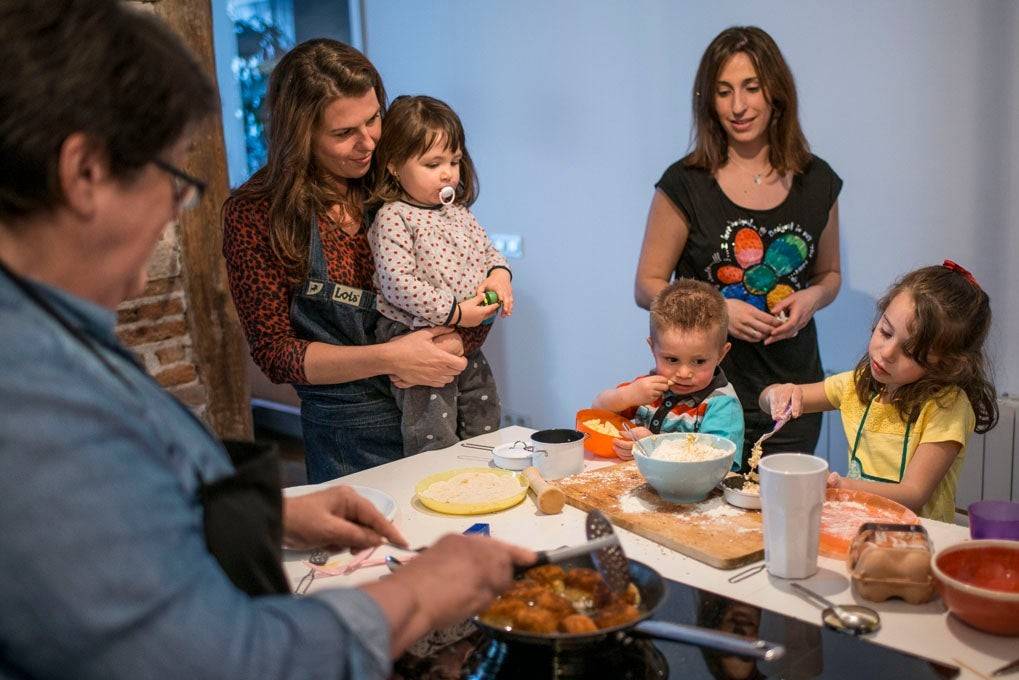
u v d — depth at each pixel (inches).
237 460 38.6
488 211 182.4
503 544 38.0
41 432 24.7
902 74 118.7
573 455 66.9
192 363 123.2
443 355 75.1
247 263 75.5
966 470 116.6
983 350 79.0
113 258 29.2
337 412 80.0
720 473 59.5
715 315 73.3
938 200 118.2
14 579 24.2
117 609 24.8
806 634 42.9
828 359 134.3
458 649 42.5
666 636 41.2
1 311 26.8
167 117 28.4
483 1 171.2
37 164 26.3
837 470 128.9
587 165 160.7
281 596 30.8
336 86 73.1
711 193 96.2
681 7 140.9
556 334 174.1
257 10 201.9
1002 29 107.7
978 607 42.2
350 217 80.9
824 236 99.7
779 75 91.4
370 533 48.0
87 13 27.0
